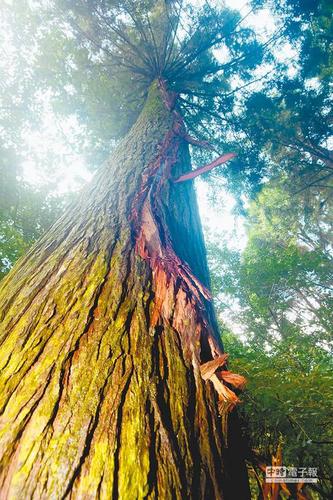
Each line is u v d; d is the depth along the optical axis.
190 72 6.60
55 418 0.80
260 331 7.14
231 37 6.60
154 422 0.84
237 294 7.92
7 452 0.72
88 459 0.72
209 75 6.88
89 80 6.73
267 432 2.04
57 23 6.29
